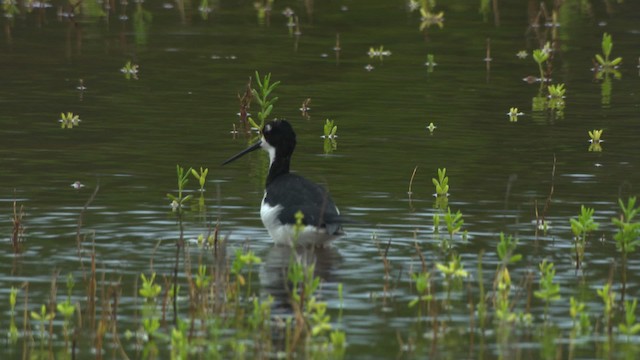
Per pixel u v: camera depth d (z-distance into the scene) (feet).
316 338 32.99
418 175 53.06
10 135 59.52
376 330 33.63
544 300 36.65
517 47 87.40
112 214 46.01
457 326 34.06
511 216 46.29
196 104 67.92
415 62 81.66
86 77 74.02
